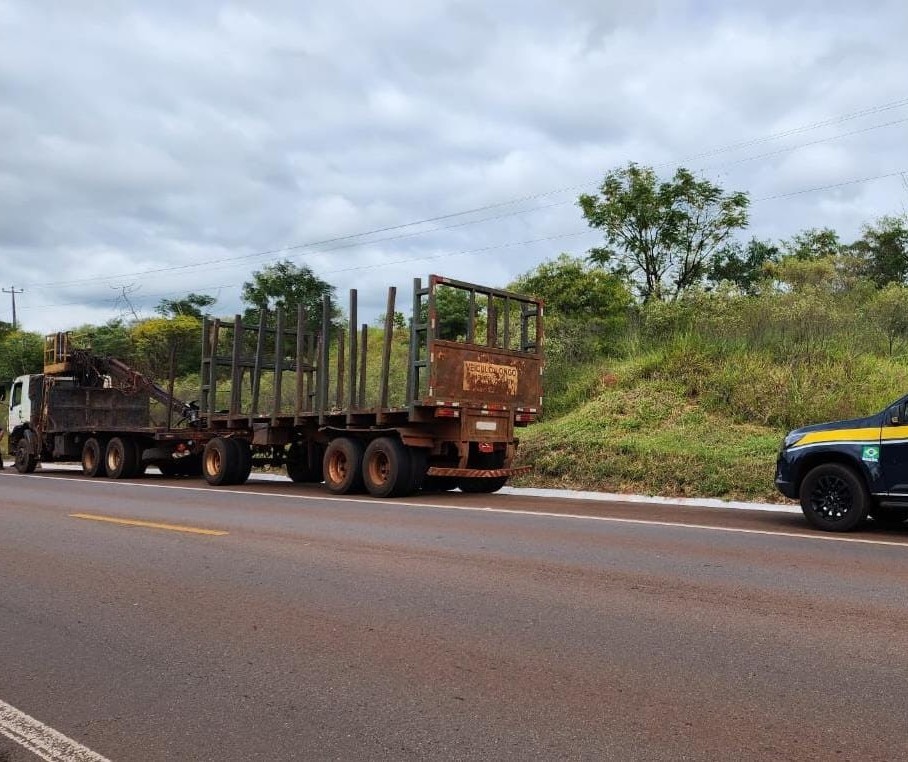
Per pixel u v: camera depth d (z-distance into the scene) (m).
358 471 14.73
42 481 18.42
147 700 4.48
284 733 4.04
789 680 4.64
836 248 44.19
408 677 4.76
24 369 44.12
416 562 7.93
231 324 18.12
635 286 29.25
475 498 14.25
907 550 8.49
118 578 7.36
